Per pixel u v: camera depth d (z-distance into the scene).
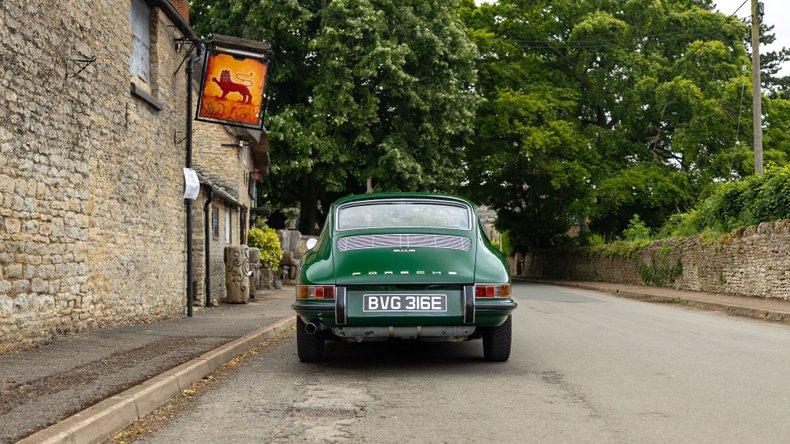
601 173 38.81
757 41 23.16
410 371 7.66
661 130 40.81
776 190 19.33
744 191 21.59
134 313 12.37
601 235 44.03
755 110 23.05
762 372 7.52
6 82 8.11
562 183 38.28
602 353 9.00
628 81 39.91
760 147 22.94
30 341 8.69
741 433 4.96
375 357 8.73
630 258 30.22
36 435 4.38
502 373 7.50
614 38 39.25
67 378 6.49
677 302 20.38
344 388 6.71
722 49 37.97
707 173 37.53
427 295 7.40
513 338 10.66
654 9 39.31
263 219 31.88
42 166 8.97
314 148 30.80
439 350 9.30
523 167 41.25
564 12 40.88
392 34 30.92
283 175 31.84
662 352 9.10
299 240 33.00
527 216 45.16
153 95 13.62
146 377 6.52
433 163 32.25
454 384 6.87
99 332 10.27
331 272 7.45
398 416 5.54
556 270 44.34
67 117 9.67
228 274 18.61
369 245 7.74
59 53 9.44
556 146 37.56
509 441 4.78
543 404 5.94
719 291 21.67
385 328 7.39
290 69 31.81
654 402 6.00
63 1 9.54
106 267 11.08
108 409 5.11
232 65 14.52
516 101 38.06
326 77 29.75
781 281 17.94
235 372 7.70
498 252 8.02
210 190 17.59
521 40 42.31
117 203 11.55
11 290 8.23
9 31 8.18
